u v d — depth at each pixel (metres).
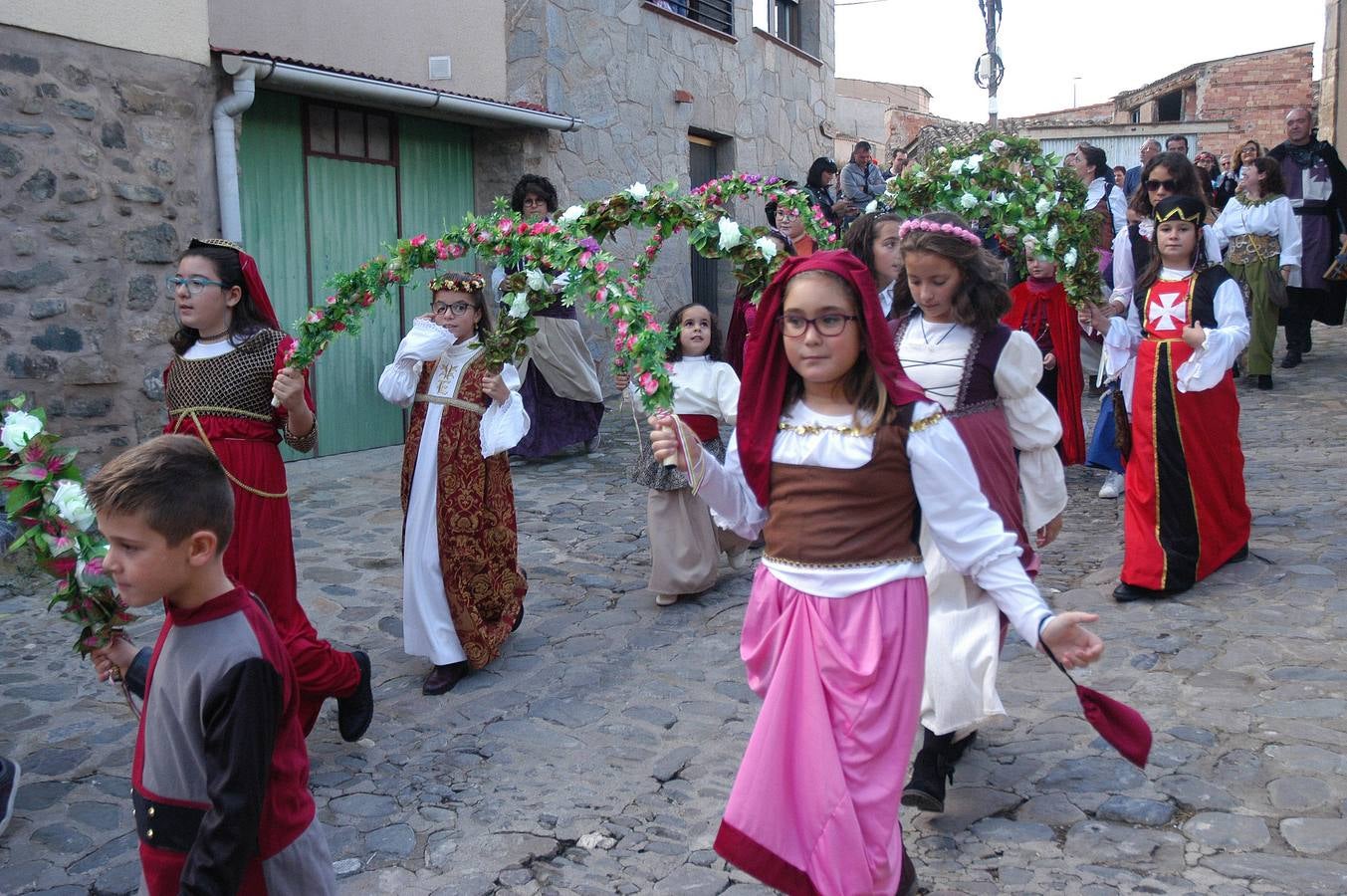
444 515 4.53
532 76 10.45
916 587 2.69
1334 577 5.34
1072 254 5.41
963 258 3.46
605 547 6.62
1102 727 2.54
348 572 6.17
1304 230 10.78
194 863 2.04
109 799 3.79
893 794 2.62
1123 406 5.47
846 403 2.69
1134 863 3.18
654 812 3.60
